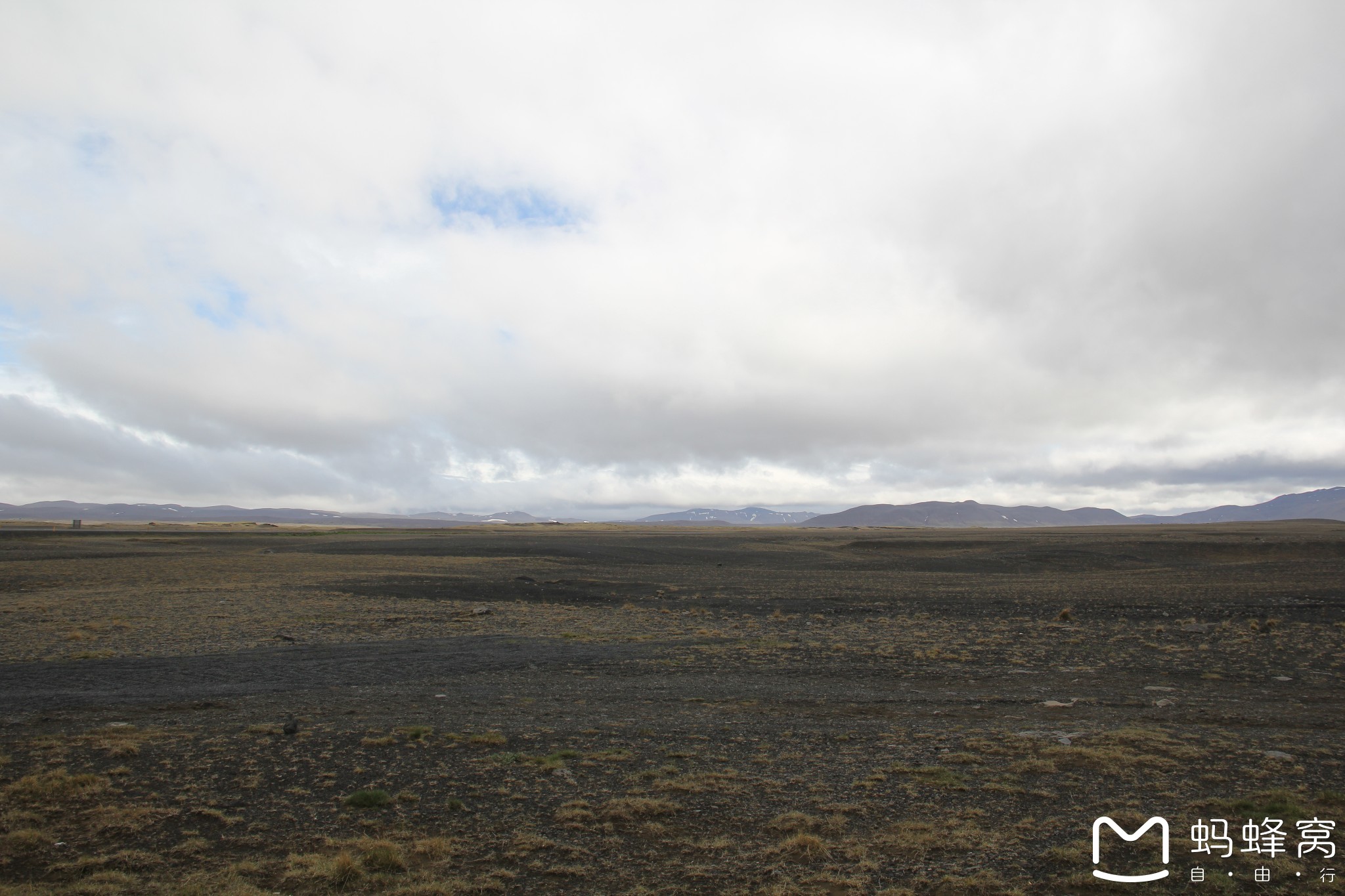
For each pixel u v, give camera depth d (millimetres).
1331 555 84750
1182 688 20266
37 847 9883
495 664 24828
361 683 21547
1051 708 18094
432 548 90750
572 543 108250
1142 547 90125
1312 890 8789
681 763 13656
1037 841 10156
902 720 17016
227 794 11961
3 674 22188
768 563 80688
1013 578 61375
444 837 10391
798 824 10750
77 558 67688
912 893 8789
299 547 91062
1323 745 14320
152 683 21219
